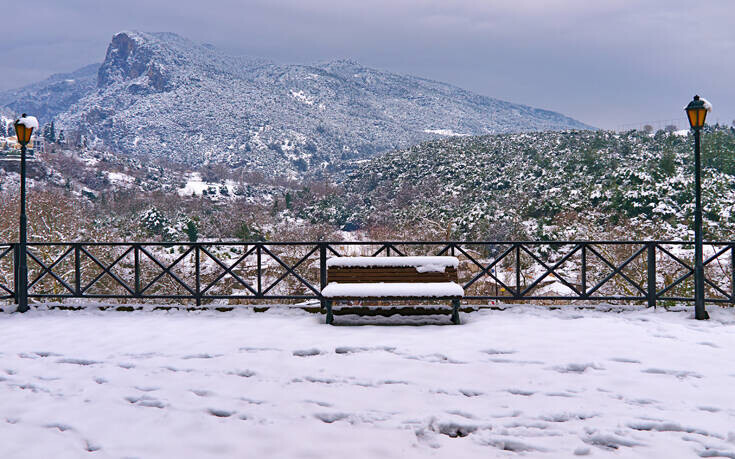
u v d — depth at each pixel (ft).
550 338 18.89
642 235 73.56
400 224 103.76
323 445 11.48
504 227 103.55
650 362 16.26
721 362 16.21
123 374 15.90
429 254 56.03
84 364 17.03
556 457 10.96
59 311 24.06
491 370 15.79
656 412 12.86
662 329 19.92
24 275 24.26
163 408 13.53
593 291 23.48
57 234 73.92
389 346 18.02
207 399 13.97
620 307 22.99
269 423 12.56
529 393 14.12
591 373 15.53
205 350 17.98
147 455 11.18
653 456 10.91
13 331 20.89
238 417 12.91
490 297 23.72
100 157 400.47
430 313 22.62
